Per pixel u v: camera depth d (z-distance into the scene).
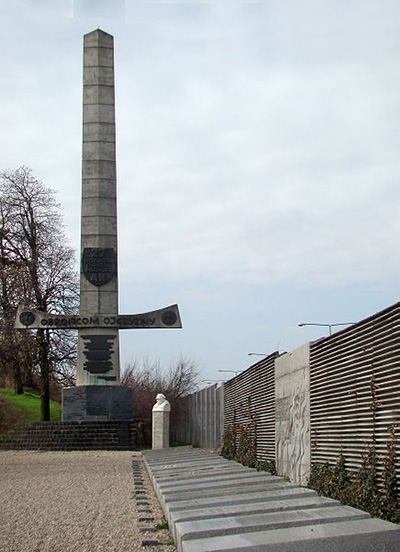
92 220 38.88
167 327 38.22
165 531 10.47
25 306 40.84
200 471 16.56
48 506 13.70
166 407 33.84
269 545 7.10
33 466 24.56
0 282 42.84
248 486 12.30
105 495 15.58
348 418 13.15
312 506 9.34
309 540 7.16
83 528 10.97
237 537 7.57
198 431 42.81
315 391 15.73
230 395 30.33
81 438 34.34
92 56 40.56
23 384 51.78
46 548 9.43
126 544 9.54
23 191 45.66
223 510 9.41
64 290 44.00
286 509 9.23
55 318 38.06
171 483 13.95
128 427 35.12
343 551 7.20
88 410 36.56
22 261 43.94
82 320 37.94
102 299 38.19
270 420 21.41
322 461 14.84
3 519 12.01
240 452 24.81
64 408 36.69
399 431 10.43
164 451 29.75
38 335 41.88
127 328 38.09
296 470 17.22
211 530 7.90
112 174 39.41
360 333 12.60
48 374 43.22
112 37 40.97
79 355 37.66
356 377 12.77
